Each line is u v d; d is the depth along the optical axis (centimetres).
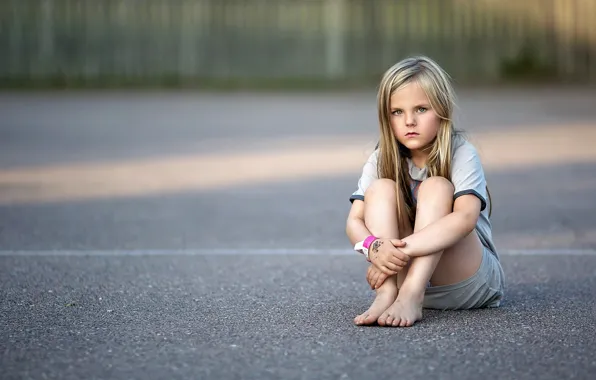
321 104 1884
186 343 414
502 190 948
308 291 529
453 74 2442
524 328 438
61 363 385
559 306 487
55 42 2323
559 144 1289
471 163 451
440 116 448
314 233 731
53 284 545
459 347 404
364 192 463
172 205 862
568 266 604
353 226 453
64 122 1564
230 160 1148
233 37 2383
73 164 1116
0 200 877
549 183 990
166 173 1055
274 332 432
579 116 1619
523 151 1223
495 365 379
